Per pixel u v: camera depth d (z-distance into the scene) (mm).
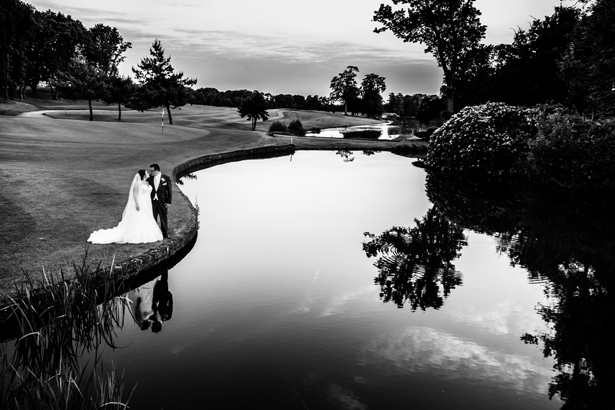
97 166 21156
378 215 16516
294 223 14992
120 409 5086
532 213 17094
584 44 25141
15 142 27984
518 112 26750
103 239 10375
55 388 5465
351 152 42781
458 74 49531
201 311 8023
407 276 10070
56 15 94500
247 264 10727
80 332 7086
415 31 49719
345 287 9352
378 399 5500
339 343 6922
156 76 61812
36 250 9500
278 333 7195
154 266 9922
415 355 6602
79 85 59469
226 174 25938
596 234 13914
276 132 56188
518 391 5762
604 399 5586
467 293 9117
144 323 7527
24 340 6566
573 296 9055
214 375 5949
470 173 26781
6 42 68312
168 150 31125
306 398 5457
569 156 21609
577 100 31438
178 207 14641
